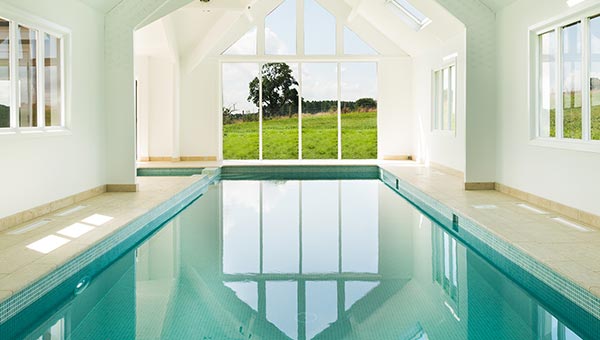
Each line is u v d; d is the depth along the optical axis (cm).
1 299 332
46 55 666
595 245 469
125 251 571
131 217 609
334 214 782
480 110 830
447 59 1084
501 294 426
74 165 722
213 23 1259
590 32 588
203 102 1386
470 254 555
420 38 1202
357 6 1176
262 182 1165
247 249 575
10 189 562
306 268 500
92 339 327
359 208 833
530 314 377
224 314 377
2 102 569
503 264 504
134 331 341
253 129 1734
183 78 1377
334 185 1114
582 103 595
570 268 396
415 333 339
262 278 468
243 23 1380
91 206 691
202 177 1060
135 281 461
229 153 1733
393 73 1408
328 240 617
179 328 346
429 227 692
